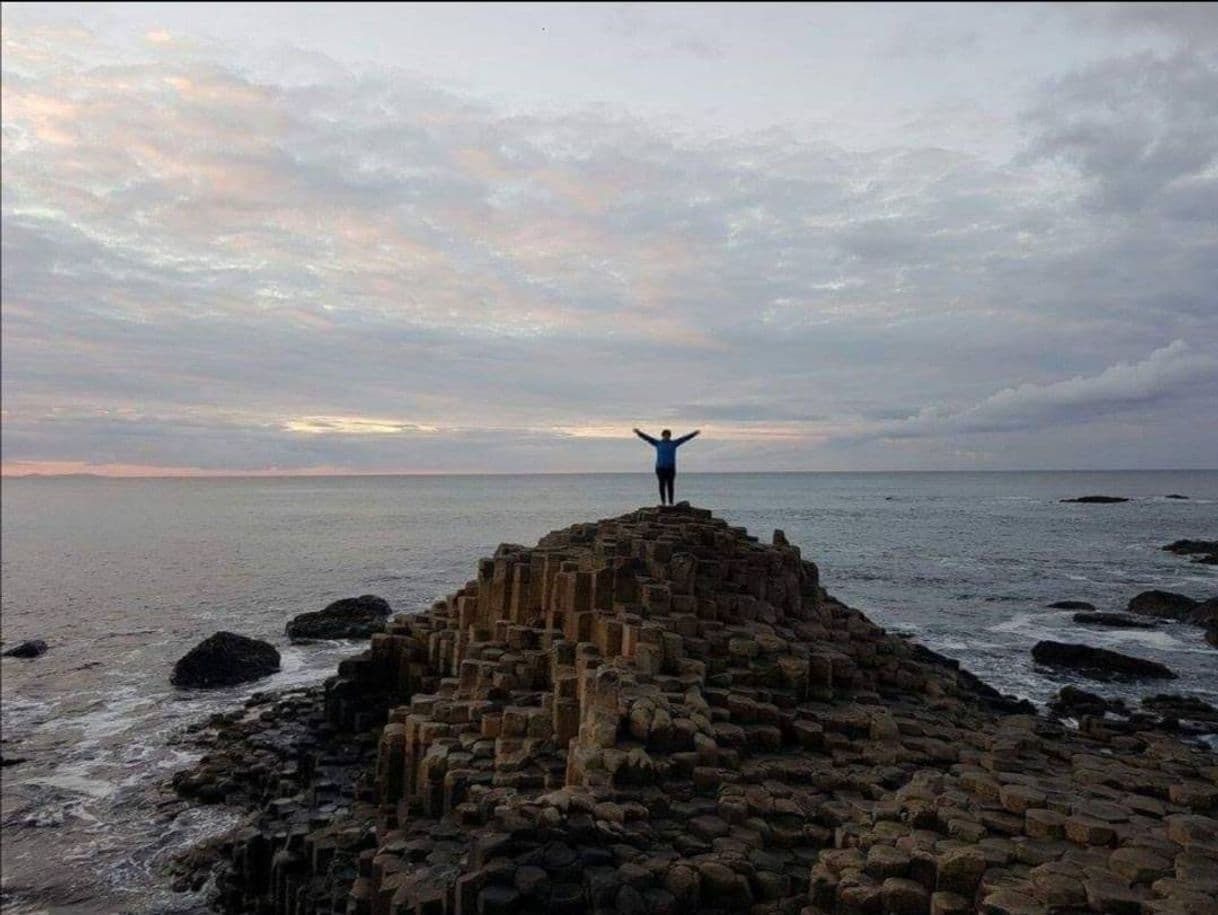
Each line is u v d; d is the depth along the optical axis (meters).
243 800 25.38
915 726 19.47
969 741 18.98
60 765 28.89
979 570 68.88
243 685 38.88
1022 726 22.25
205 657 39.62
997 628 47.31
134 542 107.81
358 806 20.94
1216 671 37.47
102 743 31.11
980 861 11.67
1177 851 11.92
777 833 13.97
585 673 18.59
